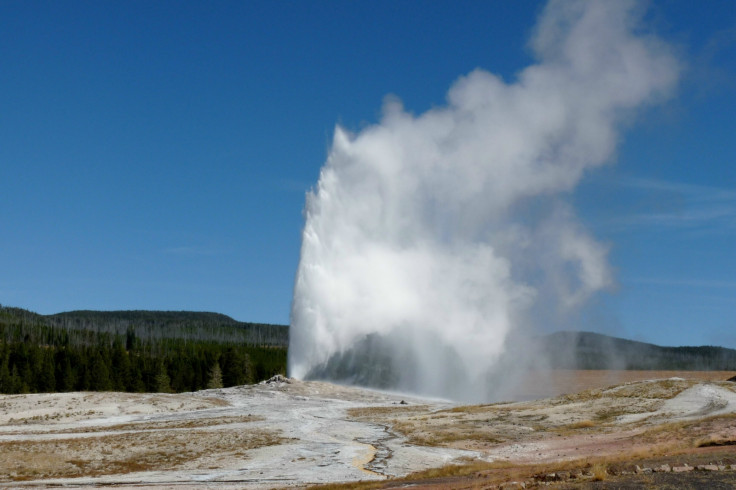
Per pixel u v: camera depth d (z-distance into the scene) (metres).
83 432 65.50
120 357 139.25
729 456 31.70
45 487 40.41
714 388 71.00
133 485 40.75
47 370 128.88
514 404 78.31
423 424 65.75
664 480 26.48
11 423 73.62
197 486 40.00
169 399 89.81
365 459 48.53
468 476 37.53
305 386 104.81
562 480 29.70
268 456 50.38
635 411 64.06
